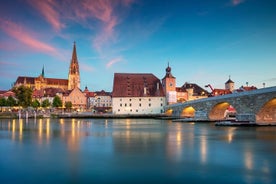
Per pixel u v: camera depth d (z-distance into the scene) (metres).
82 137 39.03
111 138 37.62
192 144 31.33
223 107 80.69
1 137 38.94
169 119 111.88
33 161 21.41
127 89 140.25
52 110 174.12
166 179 16.58
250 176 17.25
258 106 58.19
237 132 47.59
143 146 29.50
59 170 18.62
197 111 88.50
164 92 140.75
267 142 33.34
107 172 18.16
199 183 15.87
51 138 37.53
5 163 20.72
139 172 18.14
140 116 127.31
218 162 21.11
